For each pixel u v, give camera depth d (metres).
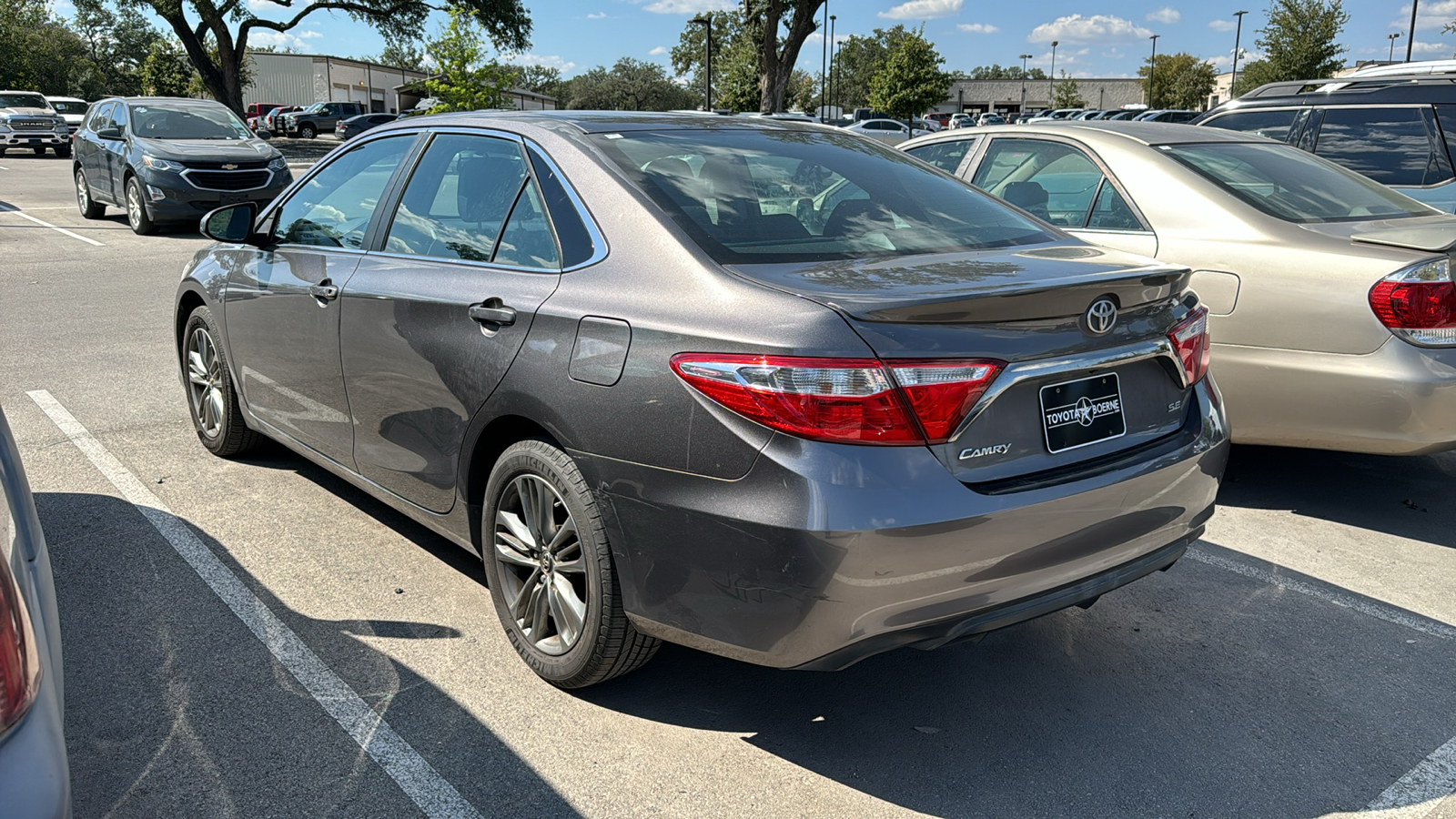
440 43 21.81
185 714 2.77
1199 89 78.25
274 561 3.71
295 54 69.69
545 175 3.04
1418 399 3.86
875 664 3.20
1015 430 2.43
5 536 1.73
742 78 44.16
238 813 2.40
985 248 2.92
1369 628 3.49
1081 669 3.19
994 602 2.43
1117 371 2.67
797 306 2.33
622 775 2.60
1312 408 4.11
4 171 25.20
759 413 2.29
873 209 3.05
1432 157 6.54
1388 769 2.71
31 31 62.19
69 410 5.51
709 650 2.50
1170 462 2.72
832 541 2.22
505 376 2.84
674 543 2.46
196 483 4.44
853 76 103.25
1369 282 3.94
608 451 2.56
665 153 3.09
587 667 2.80
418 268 3.29
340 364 3.59
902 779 2.62
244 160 13.94
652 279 2.61
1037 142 5.27
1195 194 4.50
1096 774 2.66
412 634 3.24
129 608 3.34
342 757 2.62
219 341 4.47
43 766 1.45
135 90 82.50
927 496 2.28
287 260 3.96
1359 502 4.67
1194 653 3.30
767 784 2.58
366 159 3.84
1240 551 4.12
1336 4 39.06
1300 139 7.09
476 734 2.74
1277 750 2.79
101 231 14.18
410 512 3.48
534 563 2.93
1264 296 4.17
